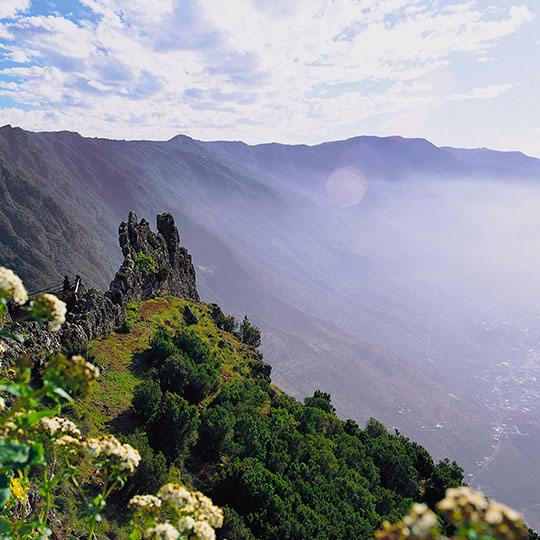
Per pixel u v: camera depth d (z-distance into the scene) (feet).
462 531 7.22
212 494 88.53
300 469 113.70
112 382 108.47
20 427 11.23
